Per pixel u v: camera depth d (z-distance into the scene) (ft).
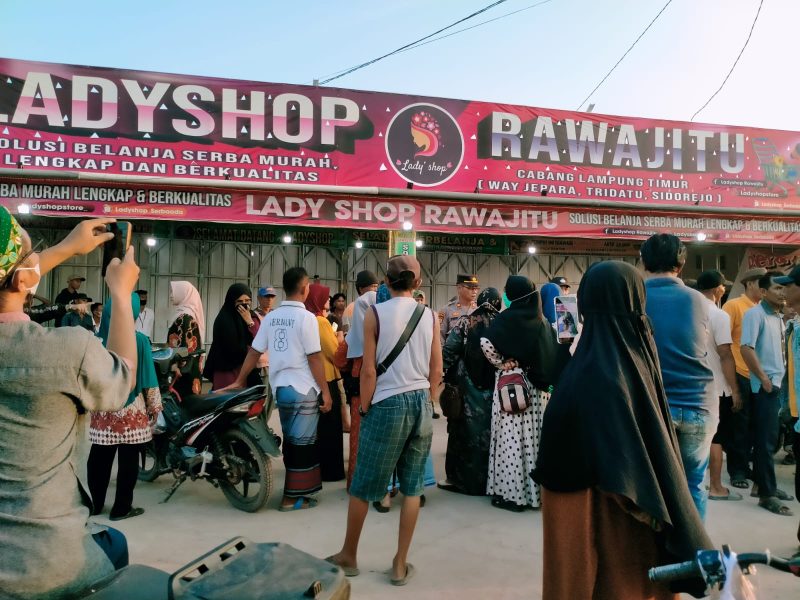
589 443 6.91
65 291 33.24
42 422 5.06
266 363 18.49
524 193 30.01
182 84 26.17
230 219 26.12
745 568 4.77
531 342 14.82
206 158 26.35
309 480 14.67
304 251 41.11
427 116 28.99
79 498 5.45
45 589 4.99
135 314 13.34
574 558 7.14
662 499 6.56
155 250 38.68
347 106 28.07
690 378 9.87
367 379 11.00
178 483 15.15
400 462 11.23
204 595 4.93
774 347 15.49
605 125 31.19
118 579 5.42
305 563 5.54
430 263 42.63
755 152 32.99
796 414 13.29
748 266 41.52
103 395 5.36
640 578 7.51
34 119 24.59
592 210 30.40
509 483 14.84
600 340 7.43
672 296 10.23
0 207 5.08
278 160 27.20
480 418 16.06
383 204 27.89
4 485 4.93
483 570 11.44
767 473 15.07
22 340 5.02
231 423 14.66
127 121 25.52
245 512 14.43
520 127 30.12
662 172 31.78
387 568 11.46
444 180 29.12
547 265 44.65
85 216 24.64
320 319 16.88
